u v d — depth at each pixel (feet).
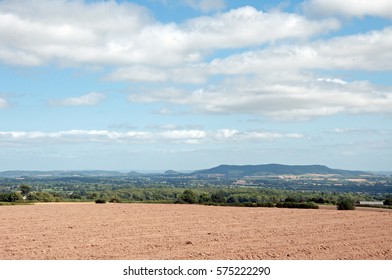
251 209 248.11
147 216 192.65
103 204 296.71
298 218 188.75
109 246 103.09
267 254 94.02
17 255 90.68
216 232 132.67
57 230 135.74
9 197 337.72
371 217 198.08
